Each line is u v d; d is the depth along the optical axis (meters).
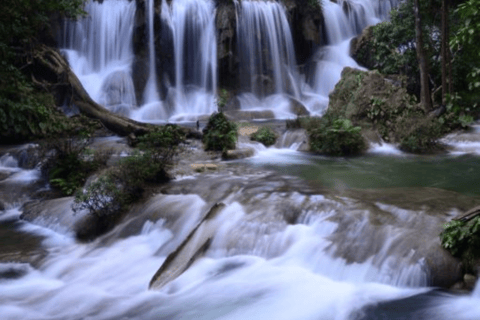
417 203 8.12
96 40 26.47
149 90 26.33
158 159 11.09
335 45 31.06
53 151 12.55
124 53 26.84
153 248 8.50
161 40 26.75
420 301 5.98
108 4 26.92
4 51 16.61
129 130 18.20
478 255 6.22
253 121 23.02
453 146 16.12
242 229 7.89
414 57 22.02
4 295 7.03
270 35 28.47
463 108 7.18
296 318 6.00
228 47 26.88
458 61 20.23
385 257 6.65
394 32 22.39
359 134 15.58
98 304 6.75
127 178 10.05
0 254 8.38
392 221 7.33
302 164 13.37
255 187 9.86
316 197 8.72
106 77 25.56
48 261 8.11
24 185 11.74
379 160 14.10
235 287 6.84
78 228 9.30
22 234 9.43
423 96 18.91
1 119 15.62
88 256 8.36
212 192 9.63
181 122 23.72
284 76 28.89
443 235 6.54
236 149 14.81
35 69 20.61
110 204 9.53
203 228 8.12
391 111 17.19
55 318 6.40
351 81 18.86
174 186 10.33
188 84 27.59
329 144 15.21
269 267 7.21
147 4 26.34
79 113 19.36
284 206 8.32
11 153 13.95
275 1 29.20
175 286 7.02
